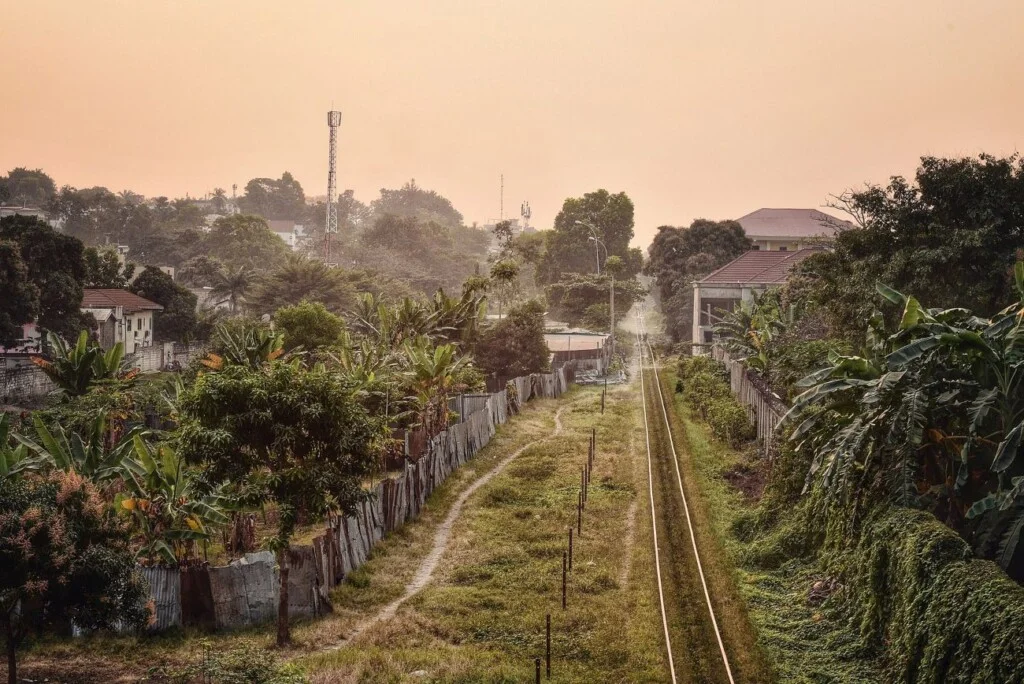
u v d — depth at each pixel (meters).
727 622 20.91
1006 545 17.73
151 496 22.31
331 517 25.05
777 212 132.50
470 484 35.53
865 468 21.14
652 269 110.56
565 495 33.25
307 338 50.16
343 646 19.69
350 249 154.38
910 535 18.36
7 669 17.73
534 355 62.31
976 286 33.28
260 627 20.86
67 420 32.78
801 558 24.61
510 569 25.20
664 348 91.69
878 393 20.11
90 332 63.31
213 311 95.25
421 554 26.59
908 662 16.84
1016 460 19.73
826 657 18.92
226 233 153.25
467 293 59.75
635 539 27.81
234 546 24.67
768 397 36.47
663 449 41.66
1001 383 19.31
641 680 18.02
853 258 37.78
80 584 16.55
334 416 20.56
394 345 49.69
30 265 58.53
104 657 18.66
